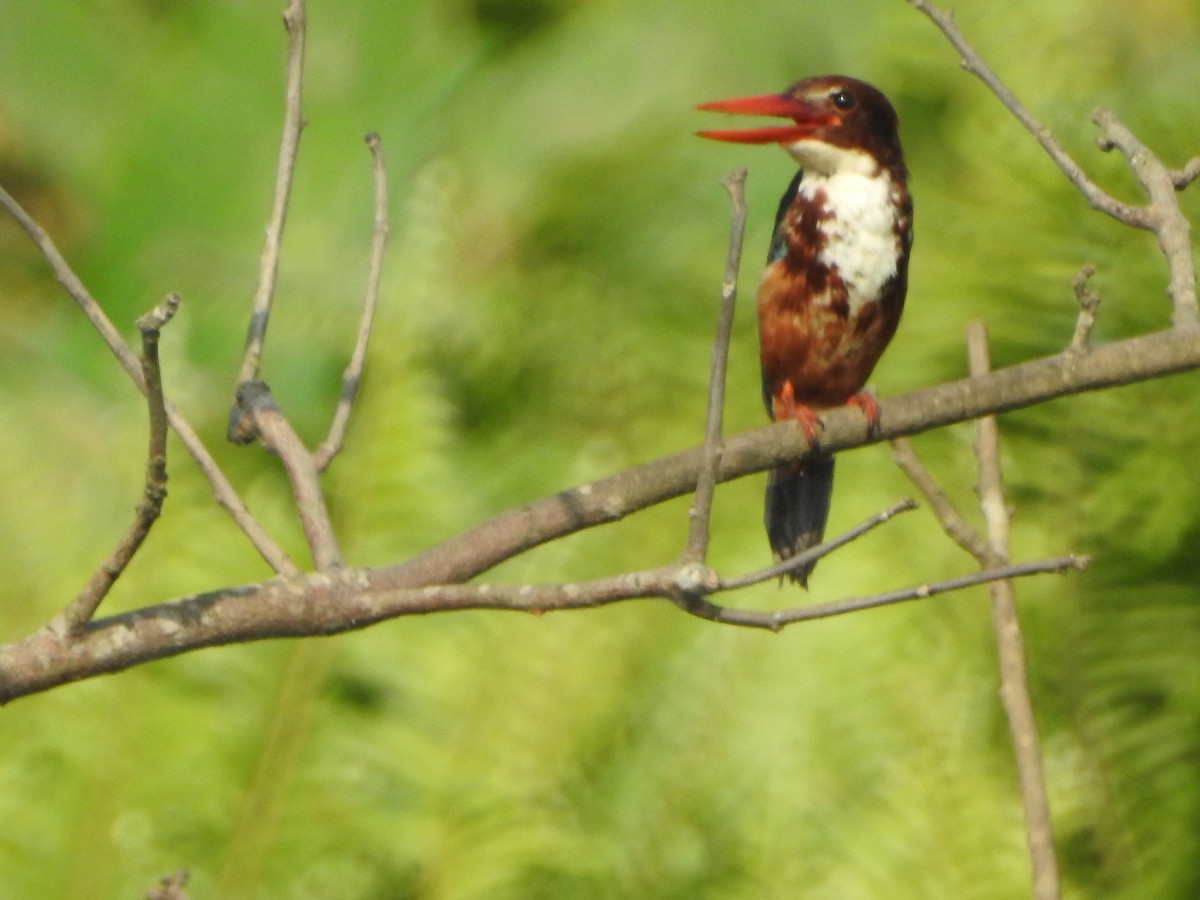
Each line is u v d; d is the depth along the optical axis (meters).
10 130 16.31
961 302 11.70
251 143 16.20
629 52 15.41
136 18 16.78
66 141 16.41
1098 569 11.01
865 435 6.76
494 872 10.45
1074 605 10.89
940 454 11.62
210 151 16.16
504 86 15.83
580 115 15.27
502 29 16.48
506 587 5.10
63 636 5.25
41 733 10.57
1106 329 11.43
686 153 14.47
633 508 6.22
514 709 10.82
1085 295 6.53
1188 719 10.60
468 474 12.74
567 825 10.66
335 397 14.02
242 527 5.54
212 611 5.39
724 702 10.78
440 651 11.03
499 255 14.44
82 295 5.56
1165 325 11.30
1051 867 6.20
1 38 16.52
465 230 14.34
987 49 13.33
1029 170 12.16
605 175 14.45
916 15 13.70
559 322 13.50
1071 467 11.21
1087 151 12.14
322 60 16.33
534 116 15.29
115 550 5.12
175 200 16.03
